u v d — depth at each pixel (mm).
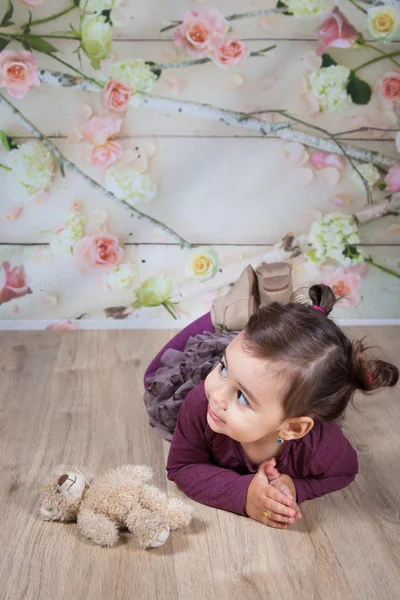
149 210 2422
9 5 2174
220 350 1915
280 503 1554
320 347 1440
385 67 2328
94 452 1848
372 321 2619
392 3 2258
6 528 1562
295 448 1610
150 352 2389
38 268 2459
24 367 2252
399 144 2414
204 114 2332
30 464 1786
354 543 1571
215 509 1655
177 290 2525
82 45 2227
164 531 1498
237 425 1464
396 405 2123
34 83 2252
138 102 2301
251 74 2305
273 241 2500
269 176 2420
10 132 2301
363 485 1771
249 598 1410
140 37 2236
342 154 2412
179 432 1662
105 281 2492
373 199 2475
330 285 2566
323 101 2350
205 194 2424
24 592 1398
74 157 2340
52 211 2396
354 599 1420
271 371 1419
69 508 1565
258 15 2246
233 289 2127
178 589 1422
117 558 1491
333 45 2293
